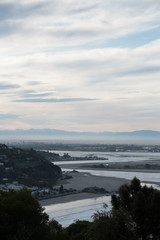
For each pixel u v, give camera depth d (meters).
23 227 34.22
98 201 114.44
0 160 187.62
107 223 35.91
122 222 36.03
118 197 42.09
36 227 36.81
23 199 39.41
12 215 36.03
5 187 144.75
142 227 37.00
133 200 39.09
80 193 132.75
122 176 193.88
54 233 38.56
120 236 35.22
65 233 41.50
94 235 35.91
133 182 42.72
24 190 40.94
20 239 33.31
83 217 89.06
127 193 40.16
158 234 37.31
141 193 37.94
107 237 34.66
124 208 38.62
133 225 37.50
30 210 37.19
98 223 36.31
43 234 36.69
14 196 39.34
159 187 142.50
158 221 36.78
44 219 39.41
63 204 109.75
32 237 35.44
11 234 34.12
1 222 34.94
